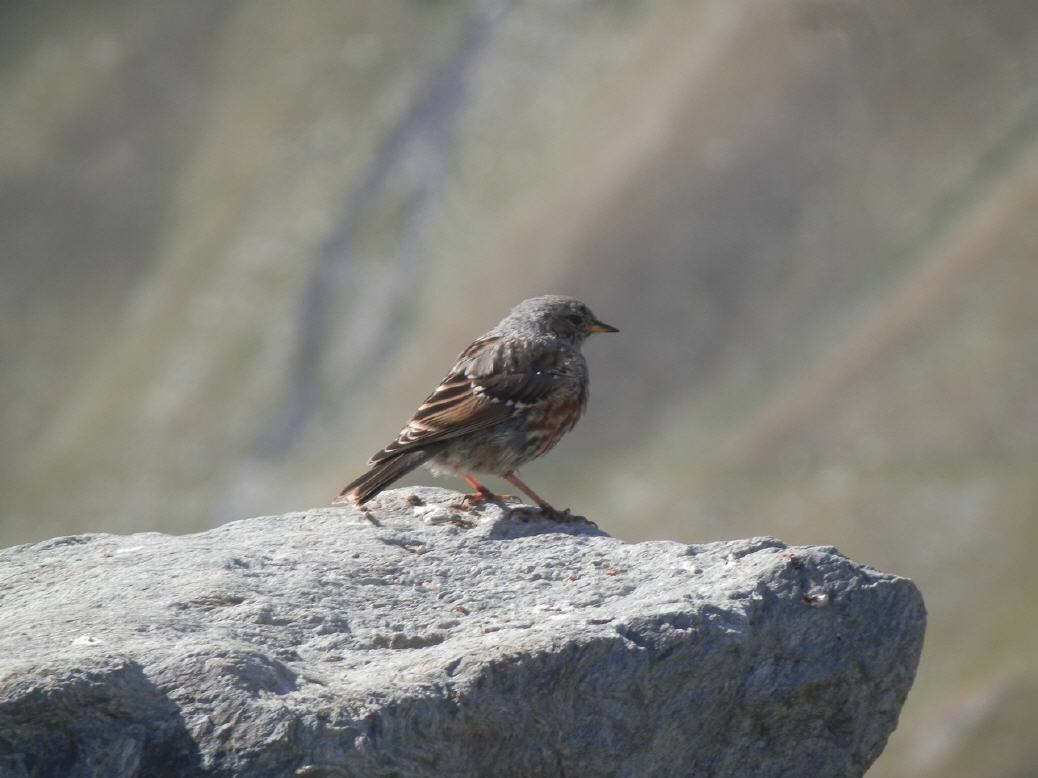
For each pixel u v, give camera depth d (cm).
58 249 5962
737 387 4869
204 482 5172
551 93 5944
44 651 564
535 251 5400
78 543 747
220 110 6306
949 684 3509
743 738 655
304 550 735
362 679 574
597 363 5072
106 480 5269
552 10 6212
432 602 675
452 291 5434
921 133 5172
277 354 5519
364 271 5666
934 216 5006
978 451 4284
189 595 647
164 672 540
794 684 653
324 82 6297
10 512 5206
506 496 872
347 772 527
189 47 6488
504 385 862
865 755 678
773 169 5269
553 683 596
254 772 517
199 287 5778
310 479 5066
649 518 4525
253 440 5294
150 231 6019
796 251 5100
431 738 557
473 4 6362
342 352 5462
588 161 5584
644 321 5128
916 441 4400
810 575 669
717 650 631
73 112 6309
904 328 4738
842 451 4488
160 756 521
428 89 6147
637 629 624
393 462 841
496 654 585
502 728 580
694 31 5744
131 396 5512
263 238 5881
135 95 6359
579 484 4759
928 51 5272
